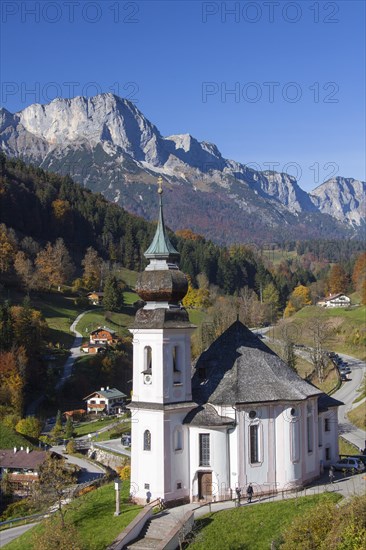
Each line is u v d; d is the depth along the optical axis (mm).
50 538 67562
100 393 179125
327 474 84000
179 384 75125
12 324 189375
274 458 76875
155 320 74188
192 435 75250
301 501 70875
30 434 153625
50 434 157375
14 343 184375
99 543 66562
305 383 81938
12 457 127562
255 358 80438
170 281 74938
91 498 81250
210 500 74750
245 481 75062
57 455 130875
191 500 74875
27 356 186375
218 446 74875
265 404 76500
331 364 181000
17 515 104188
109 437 149375
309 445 80625
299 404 78312
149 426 74125
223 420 75062
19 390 170875
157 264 76188
